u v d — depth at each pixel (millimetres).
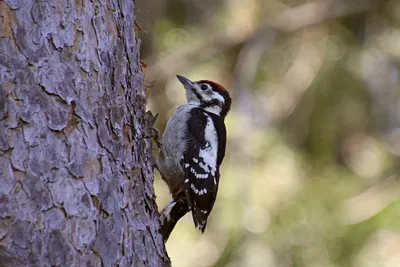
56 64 5855
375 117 15445
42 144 5680
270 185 13320
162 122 14906
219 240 13008
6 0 5664
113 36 6484
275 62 15867
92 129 6043
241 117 14305
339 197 13805
